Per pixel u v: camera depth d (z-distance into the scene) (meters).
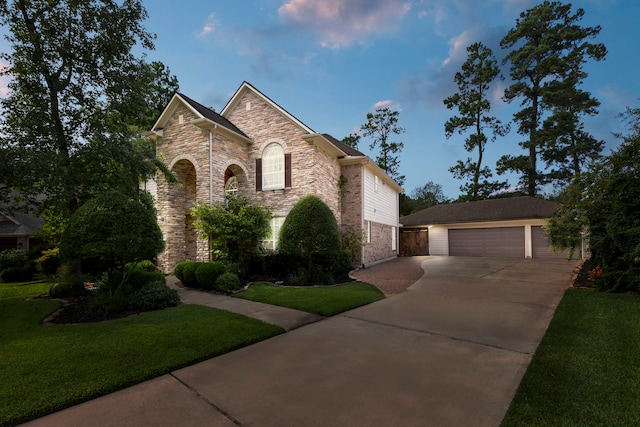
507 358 4.28
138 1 9.57
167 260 14.56
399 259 20.19
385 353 4.56
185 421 2.91
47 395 3.33
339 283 11.46
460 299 8.03
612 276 8.21
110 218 7.14
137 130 12.72
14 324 6.18
